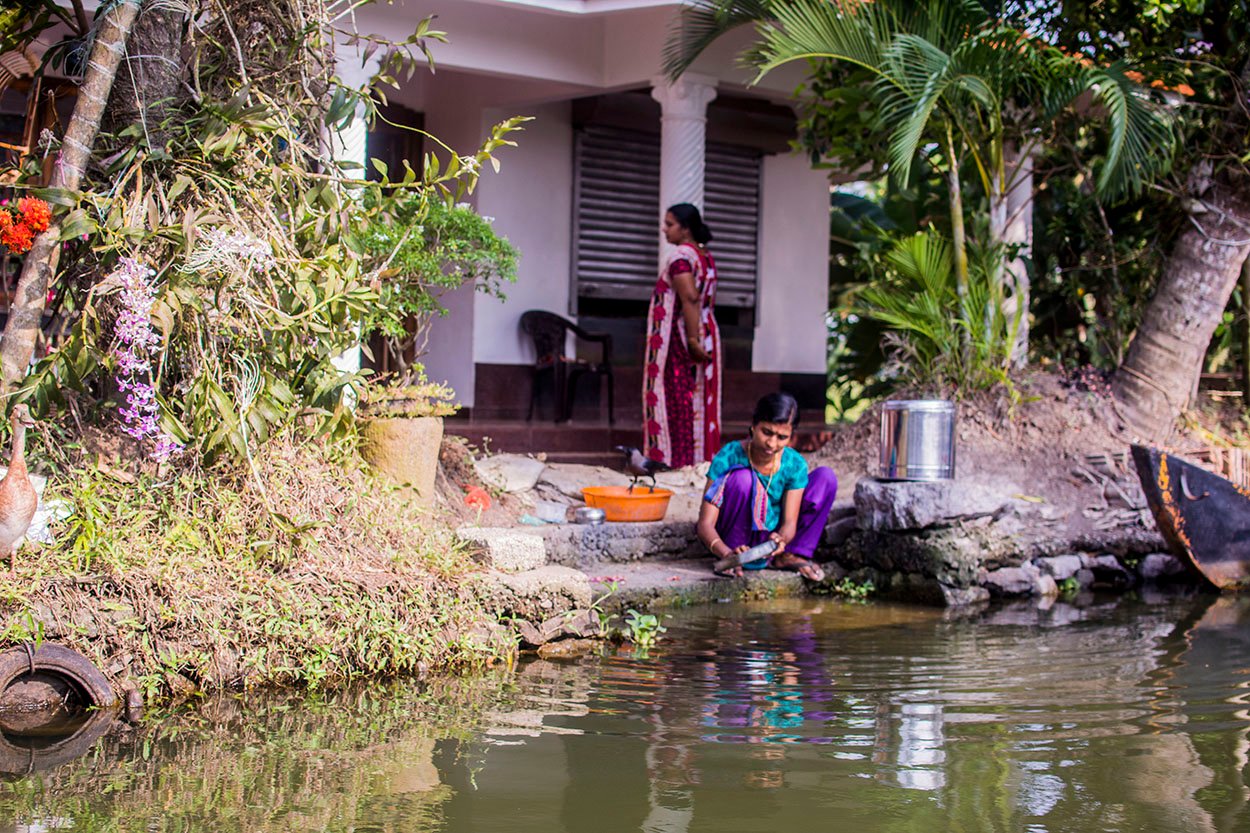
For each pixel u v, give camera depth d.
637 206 11.76
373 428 6.43
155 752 4.09
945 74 8.28
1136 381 9.47
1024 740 4.34
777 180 12.53
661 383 9.20
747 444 7.46
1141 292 10.88
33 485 4.90
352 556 5.55
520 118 6.06
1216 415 9.95
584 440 10.80
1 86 6.39
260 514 5.39
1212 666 5.55
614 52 10.29
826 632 6.31
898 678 5.27
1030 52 8.43
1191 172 9.69
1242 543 8.01
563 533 7.19
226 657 4.91
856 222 15.43
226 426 5.19
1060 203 11.50
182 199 5.55
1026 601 7.43
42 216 5.00
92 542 4.89
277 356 5.52
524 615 5.82
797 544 7.47
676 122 10.09
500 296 7.92
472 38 9.66
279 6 5.87
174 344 5.45
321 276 5.64
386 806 3.60
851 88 9.14
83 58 5.68
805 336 12.84
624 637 6.06
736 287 12.31
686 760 4.07
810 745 4.26
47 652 4.52
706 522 7.35
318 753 4.11
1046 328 12.23
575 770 3.96
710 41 9.48
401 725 4.46
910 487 7.44
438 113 11.39
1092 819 3.56
